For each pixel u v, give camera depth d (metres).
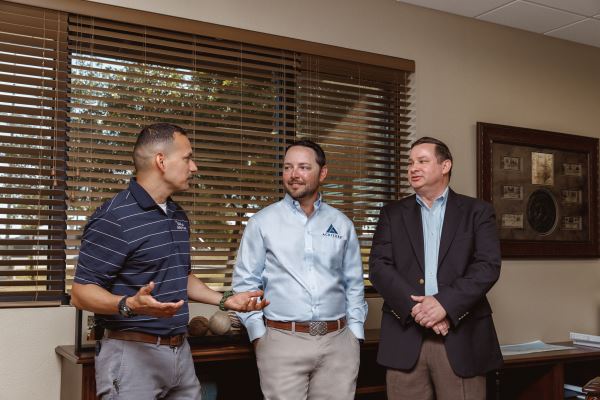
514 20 3.86
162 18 2.88
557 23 3.90
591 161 4.18
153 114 2.84
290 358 2.31
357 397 3.30
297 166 2.43
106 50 2.82
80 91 2.76
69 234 2.61
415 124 3.60
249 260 2.45
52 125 2.64
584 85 4.30
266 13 3.18
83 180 2.71
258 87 3.20
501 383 3.62
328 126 3.34
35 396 2.57
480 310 2.48
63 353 2.45
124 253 1.83
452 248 2.48
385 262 2.55
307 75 3.31
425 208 2.61
